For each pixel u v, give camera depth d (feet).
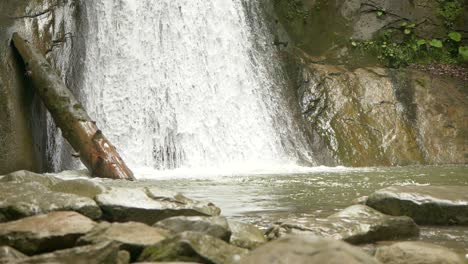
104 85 55.83
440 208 19.53
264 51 63.93
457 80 66.18
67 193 17.16
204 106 59.16
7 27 48.44
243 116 60.13
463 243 16.75
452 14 70.64
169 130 56.80
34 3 51.16
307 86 62.59
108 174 40.22
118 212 16.90
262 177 40.78
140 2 59.47
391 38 69.05
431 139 60.18
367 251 14.93
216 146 57.77
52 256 12.21
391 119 61.05
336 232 16.46
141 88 57.41
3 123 45.52
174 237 13.06
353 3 68.90
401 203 19.67
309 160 57.77
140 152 55.16
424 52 69.00
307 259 9.50
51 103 43.73
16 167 45.14
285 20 67.10
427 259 12.96
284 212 22.85
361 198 22.71
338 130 59.82
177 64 59.67
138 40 58.70
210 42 61.72
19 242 13.70
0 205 16.16
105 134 54.70
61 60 52.11
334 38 67.92
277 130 59.82
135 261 13.23
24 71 48.26
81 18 54.95
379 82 63.52
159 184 35.27
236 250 13.06
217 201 26.40
